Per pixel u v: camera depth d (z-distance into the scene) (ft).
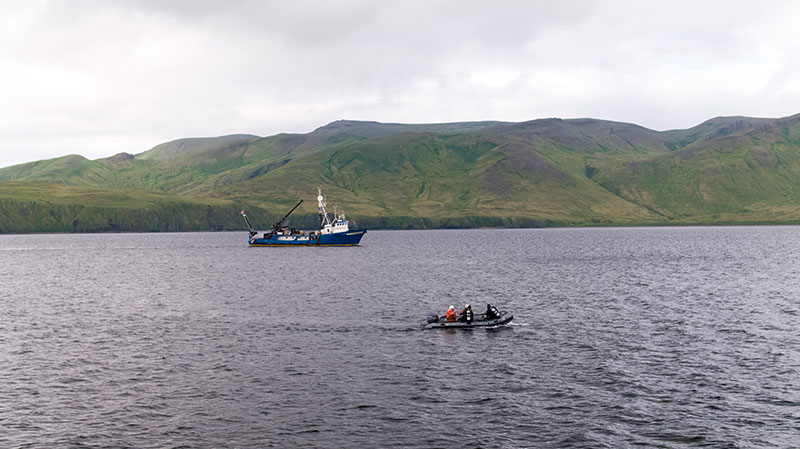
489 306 224.94
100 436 117.80
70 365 167.43
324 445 113.70
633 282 363.56
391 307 268.82
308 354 179.63
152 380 153.28
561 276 401.90
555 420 126.00
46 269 484.33
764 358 172.76
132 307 271.08
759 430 120.16
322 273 432.25
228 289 336.70
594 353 179.63
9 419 126.11
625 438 116.98
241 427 122.21
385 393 142.92
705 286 340.39
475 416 128.16
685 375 156.35
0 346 190.60
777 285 342.64
